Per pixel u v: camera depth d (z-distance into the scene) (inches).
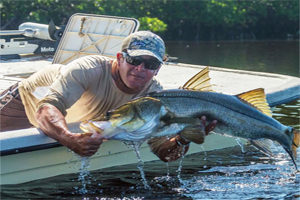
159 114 125.3
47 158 150.9
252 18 1604.3
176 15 1432.1
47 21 1078.4
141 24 1135.0
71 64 143.0
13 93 162.9
